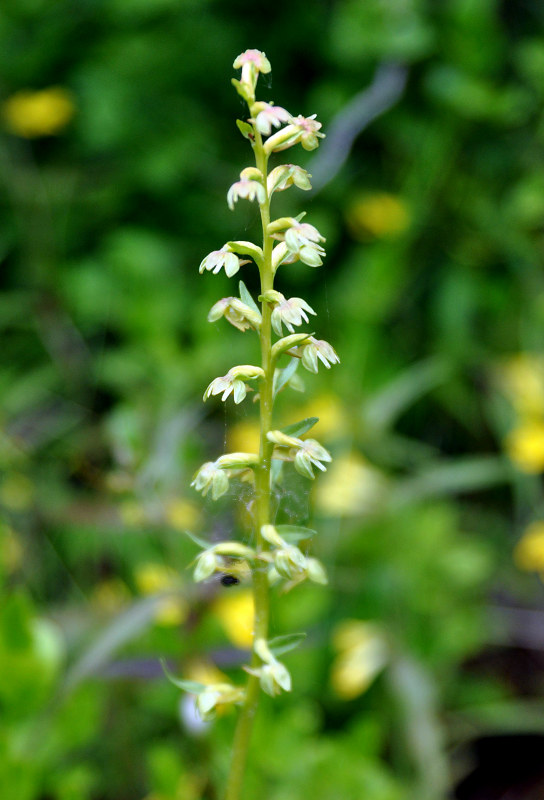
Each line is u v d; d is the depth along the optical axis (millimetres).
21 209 1014
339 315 998
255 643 417
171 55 1039
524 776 762
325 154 970
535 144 1023
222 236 1033
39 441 880
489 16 1005
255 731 532
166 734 646
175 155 1026
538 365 968
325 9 1053
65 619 593
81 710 548
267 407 409
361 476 800
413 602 740
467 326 1014
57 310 1000
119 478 631
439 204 1024
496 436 1006
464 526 939
